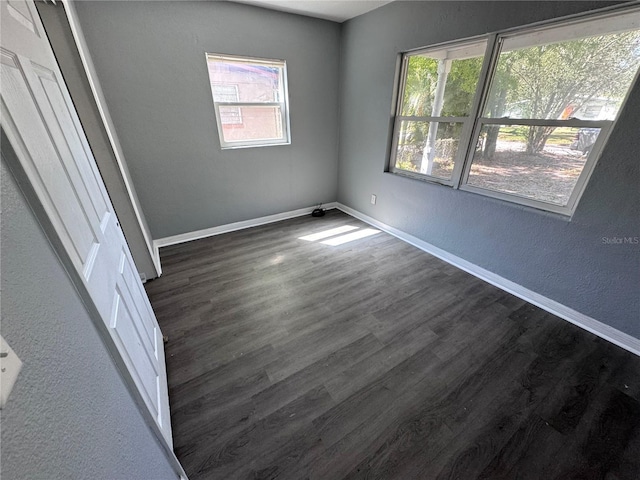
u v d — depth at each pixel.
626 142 1.51
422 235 2.94
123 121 2.48
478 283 2.38
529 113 1.95
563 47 1.71
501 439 1.24
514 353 1.69
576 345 1.74
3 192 0.44
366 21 2.89
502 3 1.84
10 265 0.42
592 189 1.69
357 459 1.17
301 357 1.66
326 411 1.36
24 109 0.64
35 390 0.42
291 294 2.24
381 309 2.07
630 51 1.46
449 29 2.19
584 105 1.68
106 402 0.67
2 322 0.37
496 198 2.26
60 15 1.55
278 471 1.13
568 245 1.86
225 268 2.62
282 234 3.35
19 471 0.35
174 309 2.06
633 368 1.57
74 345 0.57
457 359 1.65
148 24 2.31
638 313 1.64
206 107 2.81
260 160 3.34
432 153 2.71
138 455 0.78
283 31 2.91
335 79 3.47
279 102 3.26
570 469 1.14
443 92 2.48
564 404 1.39
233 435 1.25
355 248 3.00
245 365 1.61
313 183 3.88
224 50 2.69
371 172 3.40
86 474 0.51
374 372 1.57
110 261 1.06
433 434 1.26
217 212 3.28
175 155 2.81
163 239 3.04
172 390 1.46
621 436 1.25
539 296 2.09
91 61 2.10
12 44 0.66
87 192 1.03
